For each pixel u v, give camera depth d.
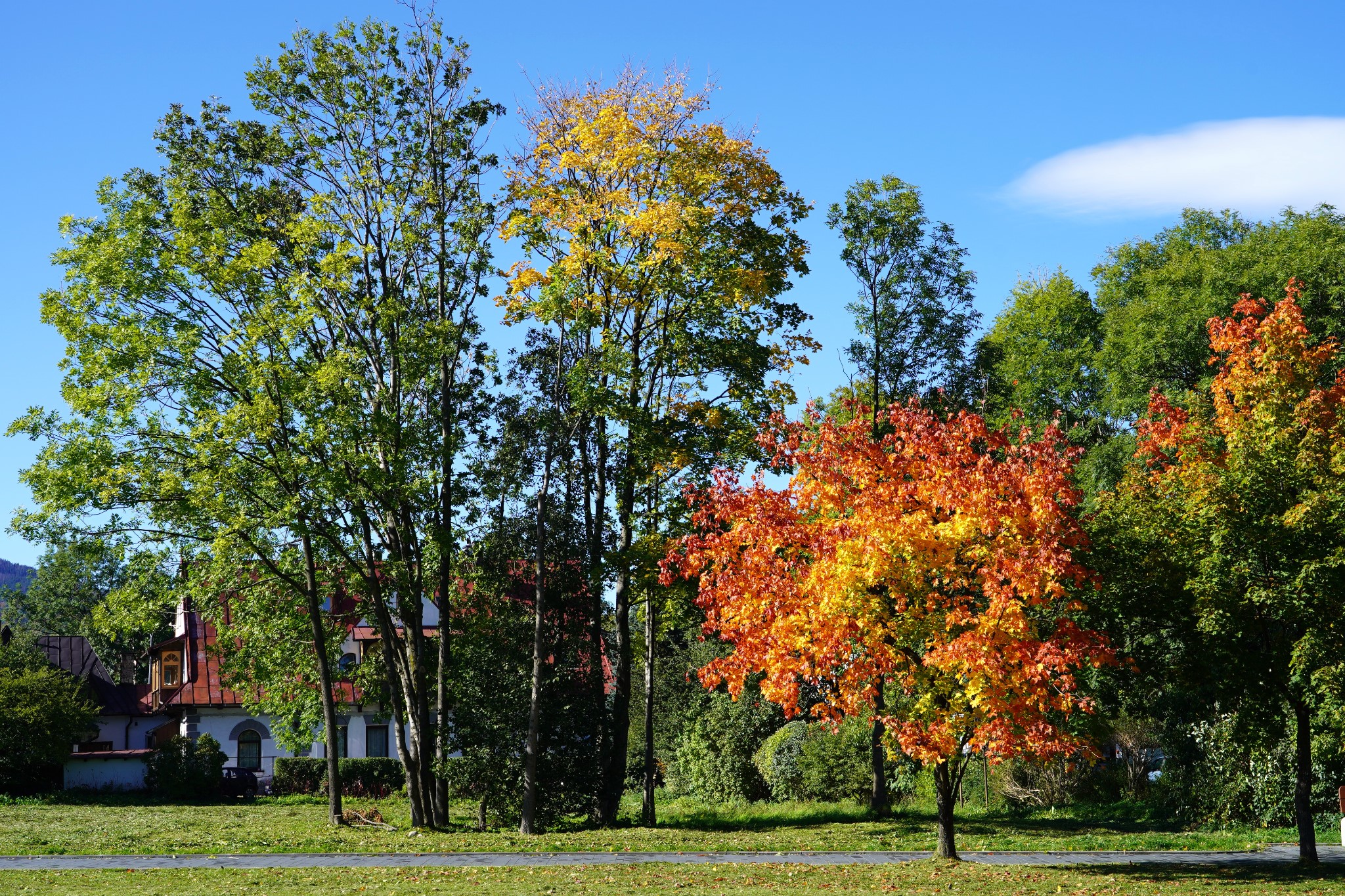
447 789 30.81
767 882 18.55
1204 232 55.47
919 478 19.50
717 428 31.45
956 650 17.83
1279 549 19.03
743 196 31.50
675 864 21.33
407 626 32.72
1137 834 26.33
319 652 30.28
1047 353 54.59
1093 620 20.38
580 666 31.80
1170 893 17.02
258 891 17.58
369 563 30.19
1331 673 17.91
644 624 40.66
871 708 20.95
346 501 28.83
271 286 28.81
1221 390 20.91
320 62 29.91
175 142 29.67
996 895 17.03
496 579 31.58
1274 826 26.44
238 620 32.38
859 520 19.05
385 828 29.12
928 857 21.84
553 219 30.80
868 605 18.97
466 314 31.34
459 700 30.11
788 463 21.02
